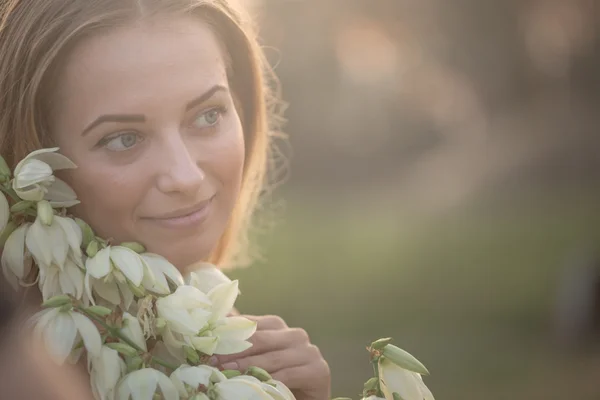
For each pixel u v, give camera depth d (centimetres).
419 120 3281
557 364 955
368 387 168
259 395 151
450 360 968
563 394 852
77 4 165
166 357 161
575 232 1608
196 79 169
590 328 1040
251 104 212
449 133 3219
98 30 164
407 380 167
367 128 3166
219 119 175
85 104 164
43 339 147
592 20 2634
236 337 160
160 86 165
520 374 918
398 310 1194
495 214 1902
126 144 166
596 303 1048
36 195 157
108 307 161
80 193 168
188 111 169
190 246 172
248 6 223
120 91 163
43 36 165
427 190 2345
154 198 167
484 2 2984
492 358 973
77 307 152
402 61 3462
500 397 843
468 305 1206
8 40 172
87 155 166
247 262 262
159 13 167
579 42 2652
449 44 3148
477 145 2580
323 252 1666
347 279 1403
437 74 3331
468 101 3186
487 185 2083
